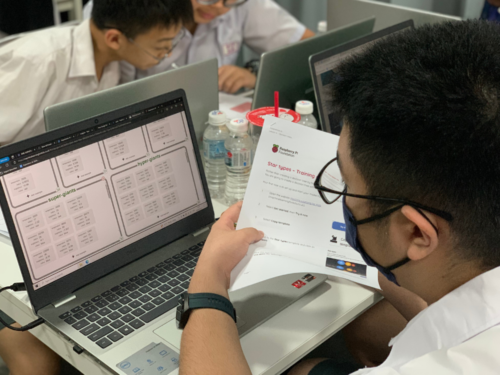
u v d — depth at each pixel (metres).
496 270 0.68
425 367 0.64
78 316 0.95
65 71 1.78
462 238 0.68
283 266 0.91
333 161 0.92
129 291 1.02
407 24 1.70
